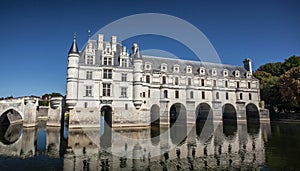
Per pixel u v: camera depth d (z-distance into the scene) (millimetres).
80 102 45094
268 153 24406
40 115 70688
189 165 20234
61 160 22016
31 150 26781
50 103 51938
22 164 20781
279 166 19531
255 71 95125
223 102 63062
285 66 79875
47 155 24109
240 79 67688
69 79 44719
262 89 76000
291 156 22938
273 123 60750
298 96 60875
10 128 50562
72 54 45094
